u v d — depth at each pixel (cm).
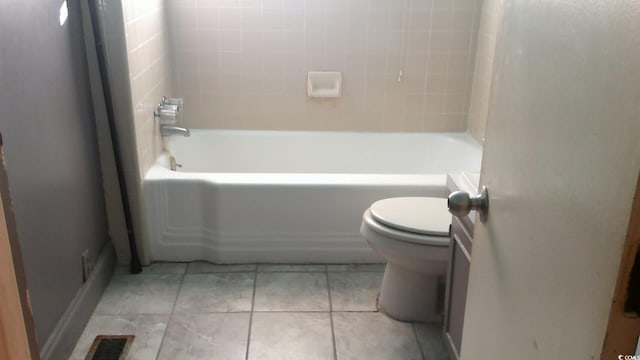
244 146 332
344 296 247
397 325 228
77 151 224
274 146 333
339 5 310
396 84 326
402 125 335
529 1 95
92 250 240
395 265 227
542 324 88
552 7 86
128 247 266
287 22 312
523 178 97
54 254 199
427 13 312
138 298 243
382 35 316
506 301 105
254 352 211
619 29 66
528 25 96
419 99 329
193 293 248
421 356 211
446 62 322
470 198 120
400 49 319
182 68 320
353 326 227
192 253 274
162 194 265
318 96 325
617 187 66
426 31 315
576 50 77
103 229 256
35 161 184
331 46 318
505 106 107
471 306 129
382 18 313
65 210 210
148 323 226
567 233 79
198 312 234
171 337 218
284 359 207
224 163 334
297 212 268
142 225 263
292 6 310
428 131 337
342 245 273
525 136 96
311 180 266
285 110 331
